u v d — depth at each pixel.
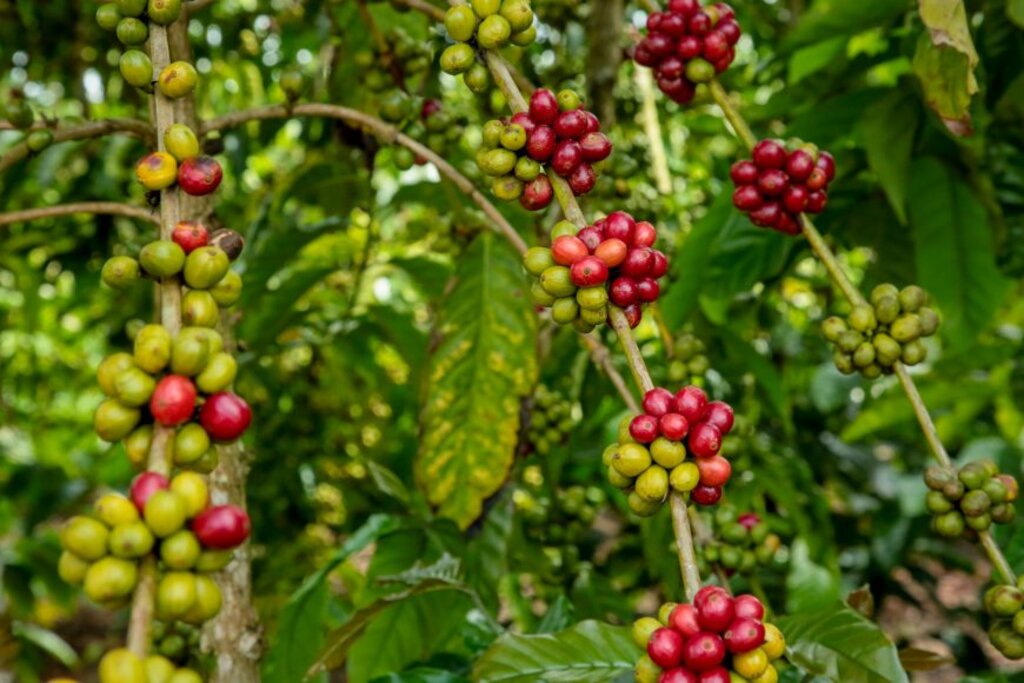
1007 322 1.48
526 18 0.52
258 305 1.01
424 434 0.73
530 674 0.57
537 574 0.95
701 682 0.44
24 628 1.45
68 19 1.24
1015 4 0.66
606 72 1.00
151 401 0.42
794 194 0.64
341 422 1.46
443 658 0.69
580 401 1.01
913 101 0.81
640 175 1.05
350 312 1.08
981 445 1.44
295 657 0.70
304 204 1.29
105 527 0.40
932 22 0.58
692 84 0.67
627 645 0.58
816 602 0.91
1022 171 0.94
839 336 0.63
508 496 0.82
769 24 1.35
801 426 1.58
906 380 0.61
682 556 0.47
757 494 0.93
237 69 1.33
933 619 2.01
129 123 0.63
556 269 0.50
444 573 0.68
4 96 1.51
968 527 0.60
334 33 0.95
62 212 0.54
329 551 1.33
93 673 2.06
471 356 0.74
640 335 1.04
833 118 0.89
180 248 0.44
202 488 0.41
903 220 0.82
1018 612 0.57
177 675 0.39
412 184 0.99
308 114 0.67
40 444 1.83
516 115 0.51
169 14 0.50
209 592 0.41
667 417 0.47
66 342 1.80
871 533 1.58
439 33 0.96
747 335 1.13
